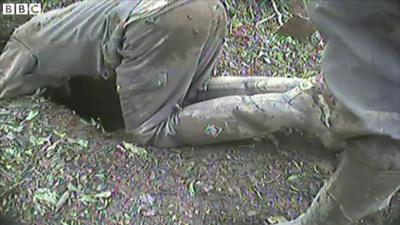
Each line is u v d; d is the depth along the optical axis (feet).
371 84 4.52
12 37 8.45
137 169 7.55
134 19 7.41
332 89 4.64
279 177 7.53
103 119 8.58
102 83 8.67
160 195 7.21
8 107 8.35
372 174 5.08
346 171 5.27
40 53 8.21
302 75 9.74
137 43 7.43
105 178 7.38
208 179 7.47
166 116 7.84
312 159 7.80
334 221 5.77
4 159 7.50
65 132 8.05
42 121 8.15
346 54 4.52
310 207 6.21
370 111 4.56
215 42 7.90
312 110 7.32
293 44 10.44
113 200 7.10
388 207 6.91
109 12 7.72
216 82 8.27
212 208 7.08
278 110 7.44
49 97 8.67
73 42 7.98
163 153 7.84
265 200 7.22
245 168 7.65
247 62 9.91
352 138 4.92
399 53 4.42
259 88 8.14
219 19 7.70
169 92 7.72
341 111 4.79
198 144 7.91
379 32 4.40
